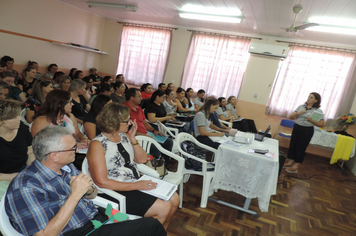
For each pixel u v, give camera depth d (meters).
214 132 3.19
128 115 1.63
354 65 4.98
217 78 5.94
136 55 6.56
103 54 6.97
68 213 1.07
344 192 3.56
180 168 2.34
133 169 1.75
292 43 5.34
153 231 1.38
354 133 5.00
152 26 6.34
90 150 1.57
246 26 4.86
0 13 4.32
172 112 4.47
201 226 2.20
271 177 2.27
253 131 5.46
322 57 5.18
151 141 2.40
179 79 6.29
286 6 3.27
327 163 4.98
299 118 3.96
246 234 2.19
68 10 5.63
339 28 3.76
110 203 1.45
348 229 2.56
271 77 5.59
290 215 2.67
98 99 2.20
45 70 5.46
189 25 5.80
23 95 3.44
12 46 4.65
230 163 2.41
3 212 1.01
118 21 6.67
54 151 1.08
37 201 1.02
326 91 5.22
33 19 4.91
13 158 1.55
